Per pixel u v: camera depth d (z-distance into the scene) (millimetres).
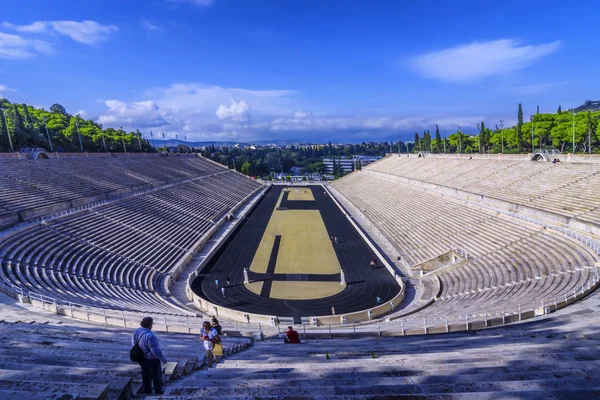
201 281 35156
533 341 12406
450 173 64500
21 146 73062
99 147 97812
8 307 17828
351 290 32500
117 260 33281
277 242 48750
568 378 7430
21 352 9547
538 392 6609
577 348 10641
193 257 41625
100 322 17016
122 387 6676
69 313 17500
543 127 77812
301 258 41750
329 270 37719
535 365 8664
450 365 8852
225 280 35312
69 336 12039
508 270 27453
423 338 15156
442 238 39031
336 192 101875
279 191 108375
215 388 7391
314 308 29234
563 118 81312
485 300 23578
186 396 6859
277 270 38000
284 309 29109
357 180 105625
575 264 23938
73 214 38094
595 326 13828
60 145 85562
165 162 92188
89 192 48688
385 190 75625
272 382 7953
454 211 45125
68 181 49875
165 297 29906
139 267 33938
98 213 41375
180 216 53562
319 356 11422
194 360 10344
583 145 74500
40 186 43531
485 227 36688
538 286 23078
